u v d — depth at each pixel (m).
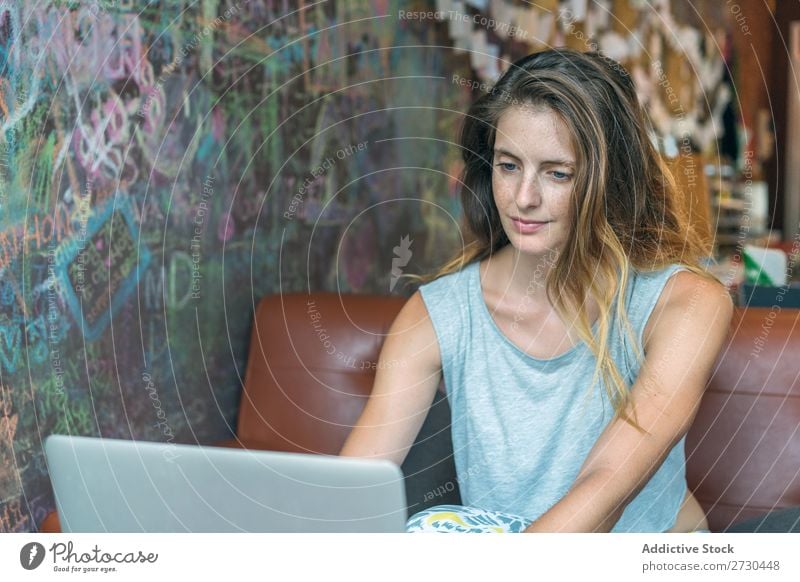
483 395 0.88
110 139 1.00
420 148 1.84
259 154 1.33
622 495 0.69
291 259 1.43
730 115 2.35
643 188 0.82
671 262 0.82
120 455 0.50
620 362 0.82
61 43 0.91
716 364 1.02
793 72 2.73
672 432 0.73
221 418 1.26
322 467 0.47
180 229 1.15
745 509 1.00
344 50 1.56
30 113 0.86
